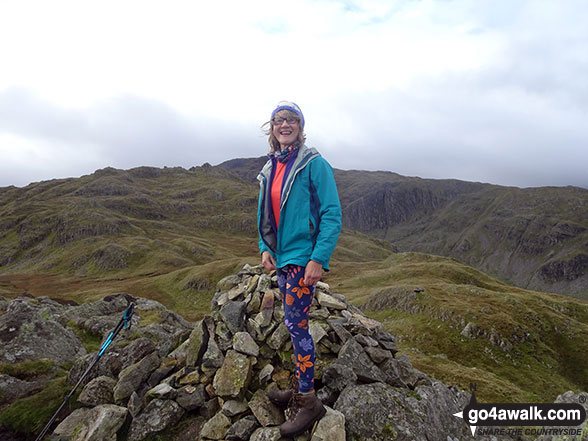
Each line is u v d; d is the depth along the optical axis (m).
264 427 4.06
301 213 3.61
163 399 4.72
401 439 3.82
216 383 4.52
